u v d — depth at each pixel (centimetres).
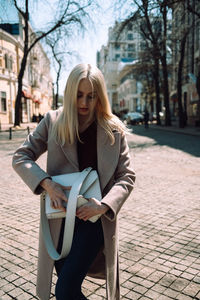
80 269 134
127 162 156
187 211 428
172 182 615
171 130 2084
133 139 1576
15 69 3462
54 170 156
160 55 2227
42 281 155
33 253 297
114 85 9562
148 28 1961
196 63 2647
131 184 150
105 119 156
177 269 264
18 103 2344
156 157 946
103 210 134
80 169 157
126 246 312
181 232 350
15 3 1670
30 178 140
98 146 153
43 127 160
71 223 129
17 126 2362
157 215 412
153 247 310
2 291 232
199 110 2388
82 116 158
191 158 914
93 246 144
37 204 471
